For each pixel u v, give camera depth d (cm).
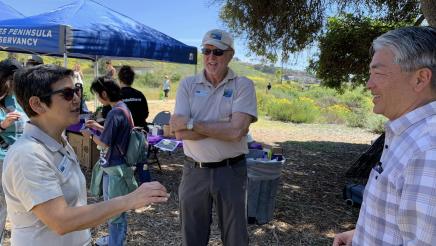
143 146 354
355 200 515
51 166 151
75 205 163
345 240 176
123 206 153
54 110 156
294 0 682
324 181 648
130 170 339
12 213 154
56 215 145
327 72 847
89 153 611
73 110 161
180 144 530
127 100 528
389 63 128
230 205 273
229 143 270
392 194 123
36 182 144
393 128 129
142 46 614
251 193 424
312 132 1312
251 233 411
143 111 545
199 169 275
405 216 116
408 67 125
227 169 273
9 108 309
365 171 677
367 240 135
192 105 280
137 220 427
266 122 1523
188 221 286
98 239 365
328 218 470
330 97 2412
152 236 390
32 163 145
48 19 562
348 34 773
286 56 769
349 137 1238
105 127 331
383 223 129
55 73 155
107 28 583
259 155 442
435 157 111
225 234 282
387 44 129
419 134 121
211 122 266
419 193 112
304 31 724
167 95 2469
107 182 344
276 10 684
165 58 659
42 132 155
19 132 310
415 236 113
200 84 280
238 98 271
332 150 962
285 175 672
